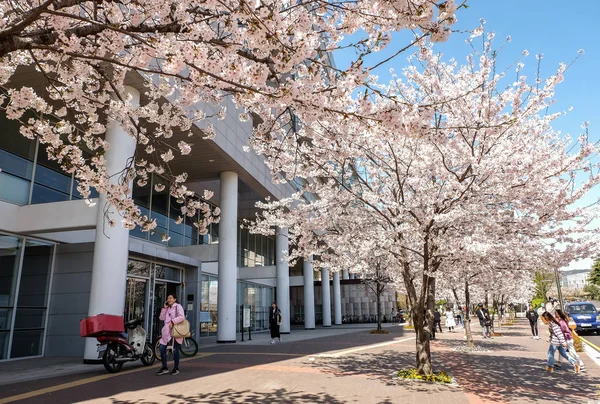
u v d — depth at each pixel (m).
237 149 17.30
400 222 8.84
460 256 8.53
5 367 10.00
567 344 9.60
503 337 20.94
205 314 18.73
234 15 3.57
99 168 5.53
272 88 4.29
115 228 10.71
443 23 3.29
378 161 9.48
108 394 6.87
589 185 8.34
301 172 8.33
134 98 11.04
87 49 4.61
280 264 25.25
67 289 12.73
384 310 40.31
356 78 3.85
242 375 8.79
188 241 20.42
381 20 3.77
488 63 7.98
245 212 26.08
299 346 15.88
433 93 8.70
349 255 11.23
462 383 8.06
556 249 9.24
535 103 7.96
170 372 9.09
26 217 11.25
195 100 5.40
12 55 5.53
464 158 7.88
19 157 11.90
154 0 3.97
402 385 7.72
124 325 10.26
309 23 3.68
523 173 8.12
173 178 6.59
